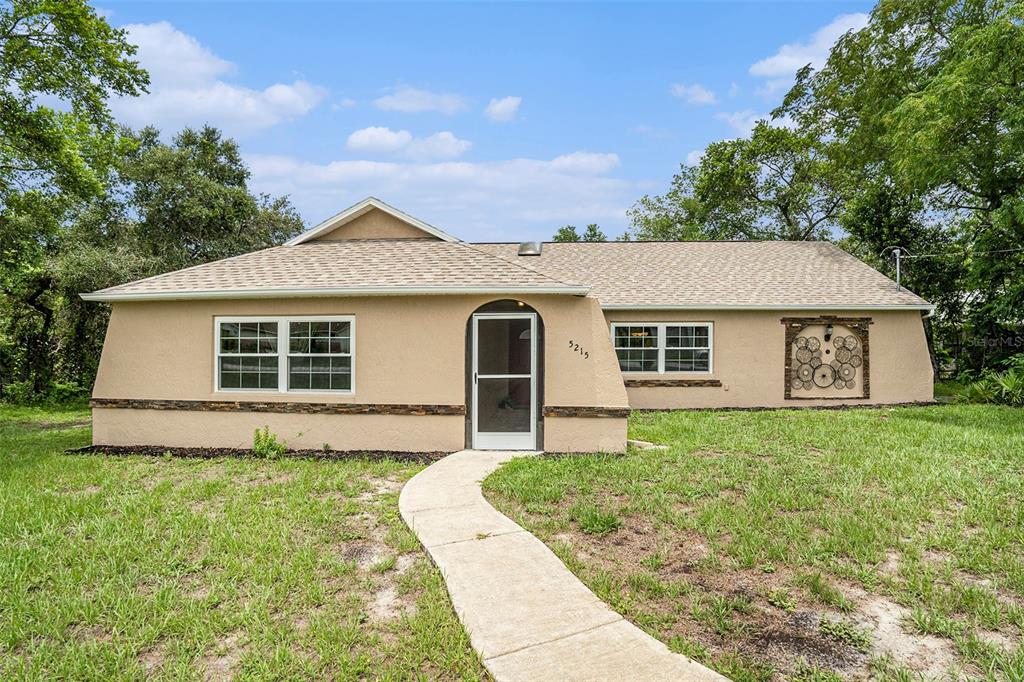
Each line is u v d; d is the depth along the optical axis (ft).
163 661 10.46
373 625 11.62
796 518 17.03
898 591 12.80
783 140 90.58
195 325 29.66
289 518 17.85
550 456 26.20
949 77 46.09
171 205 71.00
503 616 11.72
